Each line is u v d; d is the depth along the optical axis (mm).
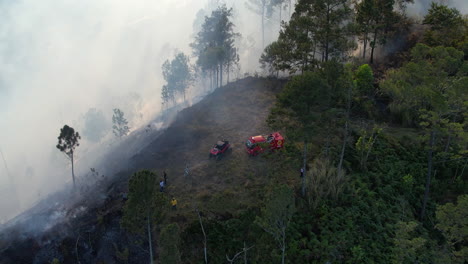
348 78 30500
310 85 25812
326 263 24641
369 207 29922
